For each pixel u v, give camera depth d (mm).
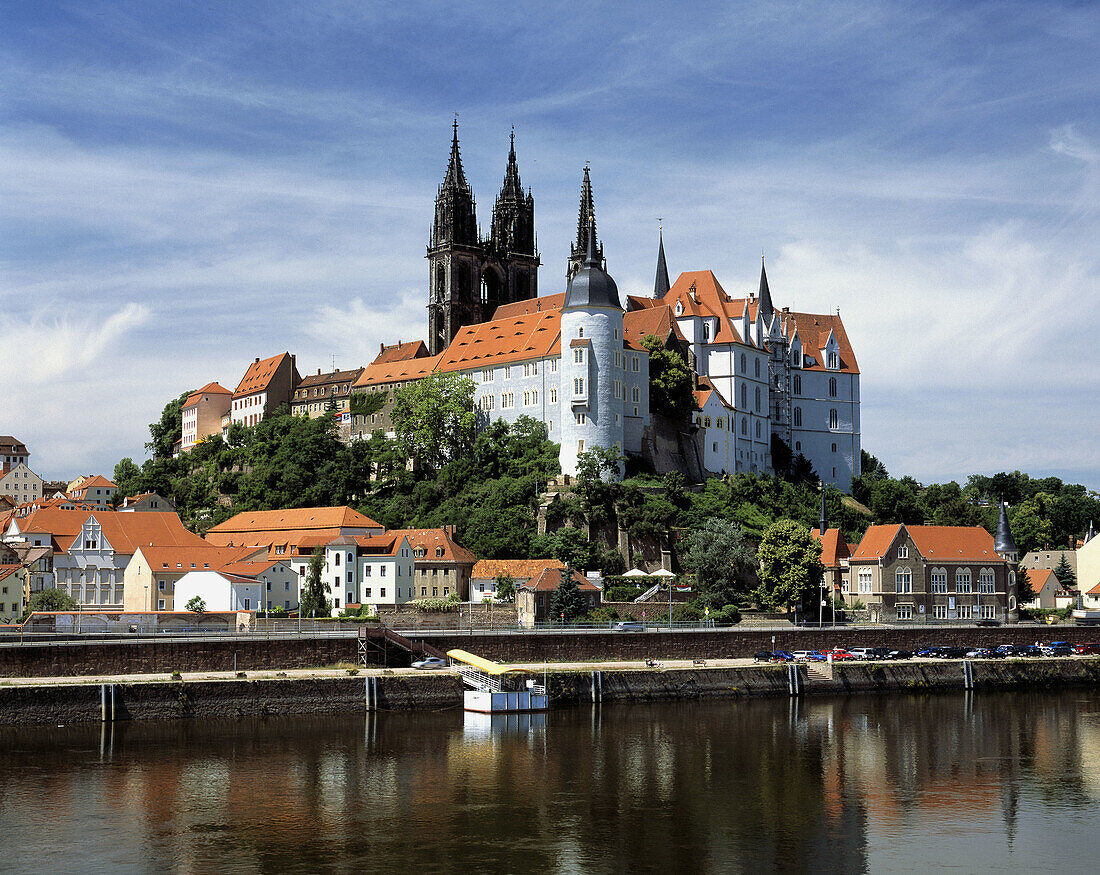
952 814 115062
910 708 172000
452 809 113625
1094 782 127500
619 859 100875
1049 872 98562
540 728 150625
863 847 104688
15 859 98750
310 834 105625
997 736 151375
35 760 128625
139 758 130250
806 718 161875
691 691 174125
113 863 98062
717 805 116938
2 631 168875
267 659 163625
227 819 109688
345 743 139625
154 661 157125
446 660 170375
